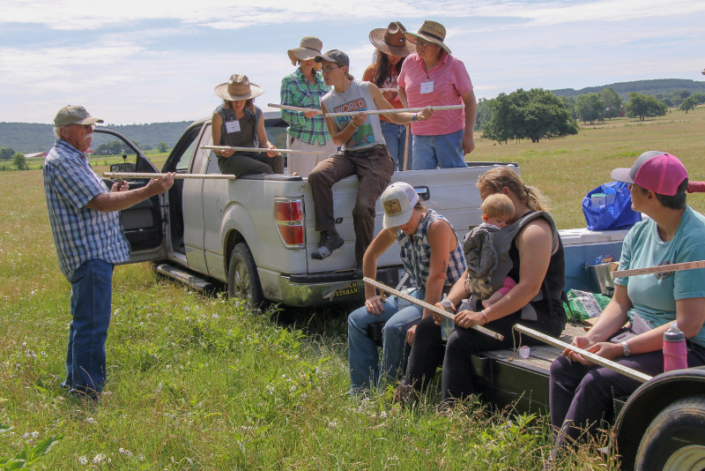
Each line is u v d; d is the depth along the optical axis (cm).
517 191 388
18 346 552
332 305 672
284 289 571
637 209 326
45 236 1445
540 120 13938
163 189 457
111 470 342
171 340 554
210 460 342
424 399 400
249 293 641
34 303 733
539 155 5341
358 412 382
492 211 378
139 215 819
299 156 719
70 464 348
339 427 370
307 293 557
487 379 376
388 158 577
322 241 559
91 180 455
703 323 314
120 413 424
